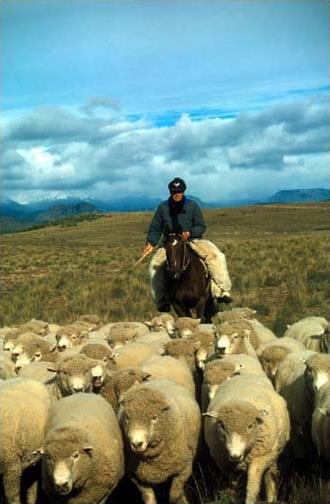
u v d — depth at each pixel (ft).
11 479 28.22
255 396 28.35
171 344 37.24
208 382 31.58
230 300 56.49
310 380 30.58
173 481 28.50
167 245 52.80
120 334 43.11
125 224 372.99
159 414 27.04
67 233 338.34
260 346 39.32
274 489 28.73
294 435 31.96
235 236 239.30
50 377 34.60
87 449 25.32
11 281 123.54
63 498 26.61
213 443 28.22
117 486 30.83
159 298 56.08
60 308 86.94
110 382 32.37
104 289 97.55
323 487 26.43
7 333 49.73
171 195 54.85
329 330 39.88
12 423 27.84
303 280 92.38
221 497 27.30
